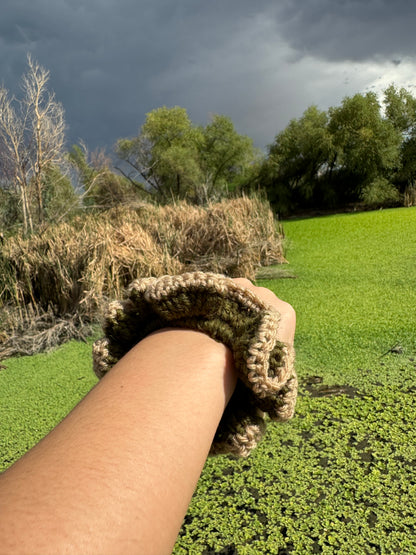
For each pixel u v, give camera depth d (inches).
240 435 13.2
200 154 504.1
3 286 130.6
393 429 62.3
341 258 183.2
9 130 248.5
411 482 51.6
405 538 44.0
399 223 256.8
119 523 6.9
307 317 114.0
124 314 14.1
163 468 8.0
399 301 119.8
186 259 163.9
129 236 146.1
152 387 9.4
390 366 82.4
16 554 5.9
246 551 43.9
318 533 45.3
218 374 10.6
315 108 453.1
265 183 457.4
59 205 279.3
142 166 474.9
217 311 12.1
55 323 122.4
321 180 441.7
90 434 8.0
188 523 48.1
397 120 435.2
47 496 6.7
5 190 262.8
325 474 54.1
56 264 128.4
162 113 488.4
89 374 96.1
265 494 51.5
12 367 103.8
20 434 72.5
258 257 176.7
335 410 68.5
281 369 12.2
